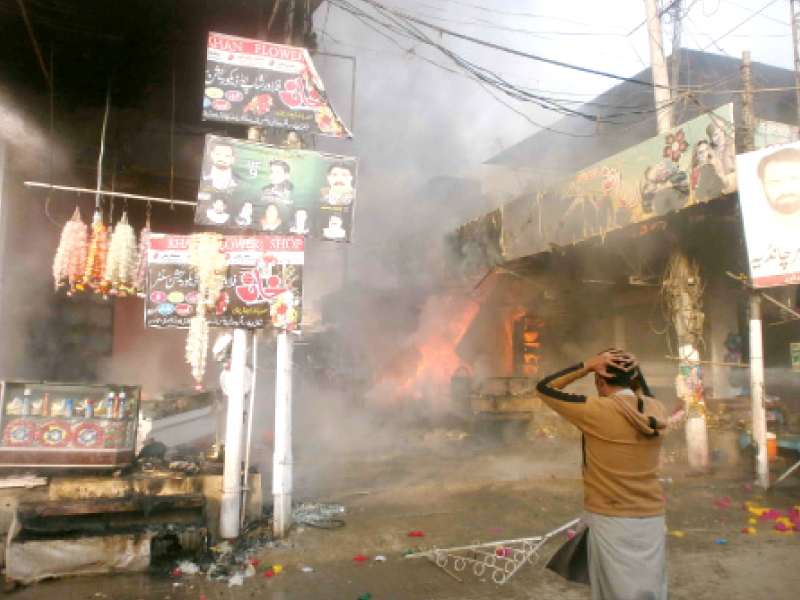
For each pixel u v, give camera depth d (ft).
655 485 9.11
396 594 15.08
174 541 17.49
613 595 8.71
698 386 30.40
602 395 10.05
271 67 21.29
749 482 27.25
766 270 24.53
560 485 27.20
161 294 19.21
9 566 15.20
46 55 26.96
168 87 30.73
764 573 16.43
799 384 34.30
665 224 31.65
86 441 18.04
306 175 20.74
